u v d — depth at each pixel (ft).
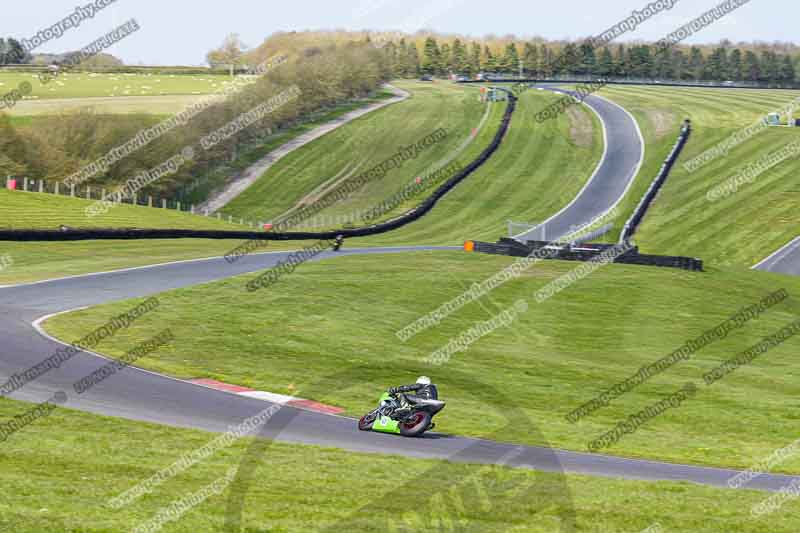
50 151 458.50
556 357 185.47
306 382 137.59
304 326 184.75
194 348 153.48
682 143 627.05
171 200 524.93
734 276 317.83
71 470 79.10
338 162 606.14
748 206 476.13
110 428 96.12
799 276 362.74
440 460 93.20
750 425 132.77
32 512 66.59
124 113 567.59
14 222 306.35
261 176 577.43
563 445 111.75
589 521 74.69
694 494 86.69
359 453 93.61
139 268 241.55
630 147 632.79
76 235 292.61
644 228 454.81
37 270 224.74
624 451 111.24
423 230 460.55
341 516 70.90
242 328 175.01
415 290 243.60
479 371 162.40
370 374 149.28
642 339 216.33
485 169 589.32
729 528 75.51
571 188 546.67
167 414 106.73
